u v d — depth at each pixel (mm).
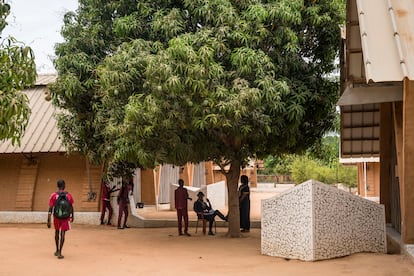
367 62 7625
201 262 10391
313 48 13648
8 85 6629
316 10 12766
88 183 19234
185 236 15047
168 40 12344
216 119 10844
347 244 10312
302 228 10047
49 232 15703
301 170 37344
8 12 6793
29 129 19859
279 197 10719
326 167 37281
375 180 30250
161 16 12570
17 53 6672
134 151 12344
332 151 16203
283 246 10500
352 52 10594
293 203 10336
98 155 15555
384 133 13781
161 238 14555
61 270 9594
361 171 31000
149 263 10367
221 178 41094
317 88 13102
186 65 10594
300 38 13047
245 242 13430
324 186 10094
